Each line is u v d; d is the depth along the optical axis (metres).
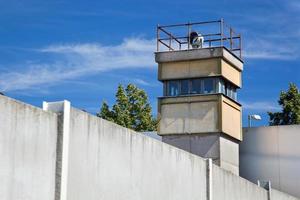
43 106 14.23
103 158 15.75
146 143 18.11
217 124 30.77
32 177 13.29
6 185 12.60
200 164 22.00
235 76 32.75
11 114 12.81
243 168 35.28
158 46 32.34
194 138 31.14
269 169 34.97
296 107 61.00
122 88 53.22
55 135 14.05
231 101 32.03
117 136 16.45
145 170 17.95
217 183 23.20
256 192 27.92
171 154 19.80
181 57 31.73
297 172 34.44
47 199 13.68
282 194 31.64
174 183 19.88
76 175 14.62
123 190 16.66
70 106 14.43
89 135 15.19
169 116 31.78
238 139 32.44
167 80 32.12
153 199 18.38
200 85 31.53
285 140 34.84
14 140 12.85
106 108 52.94
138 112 53.00
